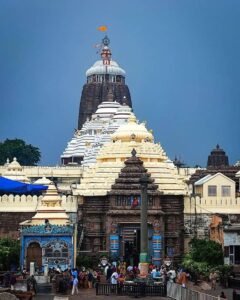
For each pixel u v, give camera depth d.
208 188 116.44
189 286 78.19
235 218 107.69
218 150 168.50
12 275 73.00
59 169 171.75
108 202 105.00
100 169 108.44
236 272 83.06
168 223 105.50
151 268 83.69
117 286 72.19
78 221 105.81
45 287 75.88
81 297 69.94
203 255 89.12
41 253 85.06
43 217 93.94
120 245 102.69
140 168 104.44
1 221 105.88
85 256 94.69
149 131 121.25
